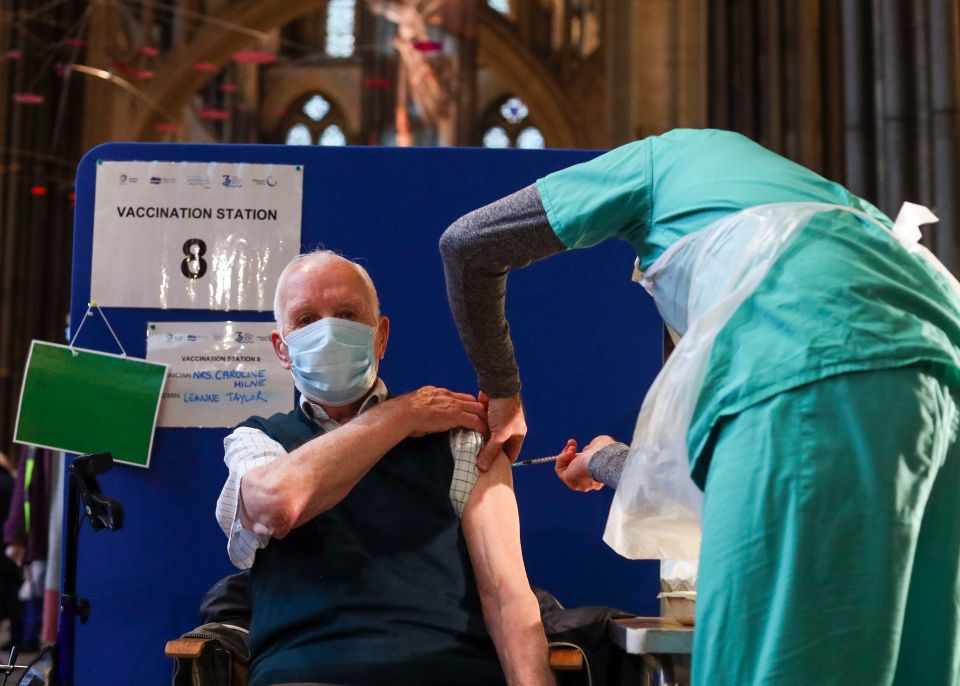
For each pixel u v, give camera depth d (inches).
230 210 133.8
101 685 128.0
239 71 1043.9
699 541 94.5
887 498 74.7
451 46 1012.5
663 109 571.2
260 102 1071.0
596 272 133.3
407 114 1025.5
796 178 86.9
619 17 594.6
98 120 818.2
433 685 95.1
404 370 131.7
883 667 73.7
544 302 132.7
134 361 131.3
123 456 129.9
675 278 87.4
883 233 82.9
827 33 496.1
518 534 104.5
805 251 80.4
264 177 134.3
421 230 133.6
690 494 85.7
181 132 899.4
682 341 82.6
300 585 99.1
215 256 133.4
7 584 273.4
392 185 134.3
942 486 80.4
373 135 1031.0
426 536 102.0
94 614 128.8
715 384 80.6
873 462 75.0
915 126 312.3
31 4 763.4
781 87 512.1
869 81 360.5
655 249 89.7
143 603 129.0
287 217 133.9
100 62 818.2
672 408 83.4
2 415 735.1
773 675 73.8
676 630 89.1
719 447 79.6
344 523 101.4
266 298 133.3
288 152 134.6
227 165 134.3
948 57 303.0
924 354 76.9
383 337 112.5
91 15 810.2
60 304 775.1
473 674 96.5
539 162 134.1
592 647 104.6
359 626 96.4
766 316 79.5
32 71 764.6
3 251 750.5
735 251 81.8
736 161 88.0
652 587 129.3
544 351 132.3
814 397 76.2
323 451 98.4
